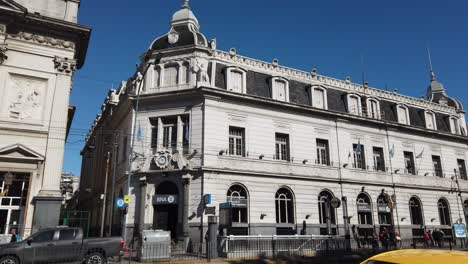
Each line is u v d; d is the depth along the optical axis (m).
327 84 32.31
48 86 22.02
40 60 22.06
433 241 30.16
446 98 42.03
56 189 20.80
